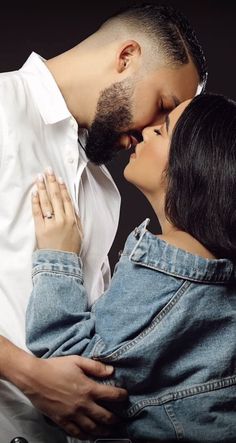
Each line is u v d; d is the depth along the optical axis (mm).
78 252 1868
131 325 1688
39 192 1882
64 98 2049
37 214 1860
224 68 4023
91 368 1700
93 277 2047
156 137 1841
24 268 1864
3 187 1877
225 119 1746
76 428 1757
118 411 1742
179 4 4023
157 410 1700
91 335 1751
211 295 1710
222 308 1719
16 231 1872
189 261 1699
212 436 1697
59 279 1778
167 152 1808
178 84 2072
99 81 2051
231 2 4031
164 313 1682
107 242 2109
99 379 1723
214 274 1708
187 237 1745
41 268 1788
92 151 2070
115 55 2055
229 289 1742
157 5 2139
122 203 3979
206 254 1743
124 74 2045
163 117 2100
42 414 1859
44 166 1939
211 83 4031
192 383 1695
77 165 2000
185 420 1693
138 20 2092
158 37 2064
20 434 1843
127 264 1737
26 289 1866
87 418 1739
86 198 2039
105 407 1746
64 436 1861
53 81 2016
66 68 2059
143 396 1722
